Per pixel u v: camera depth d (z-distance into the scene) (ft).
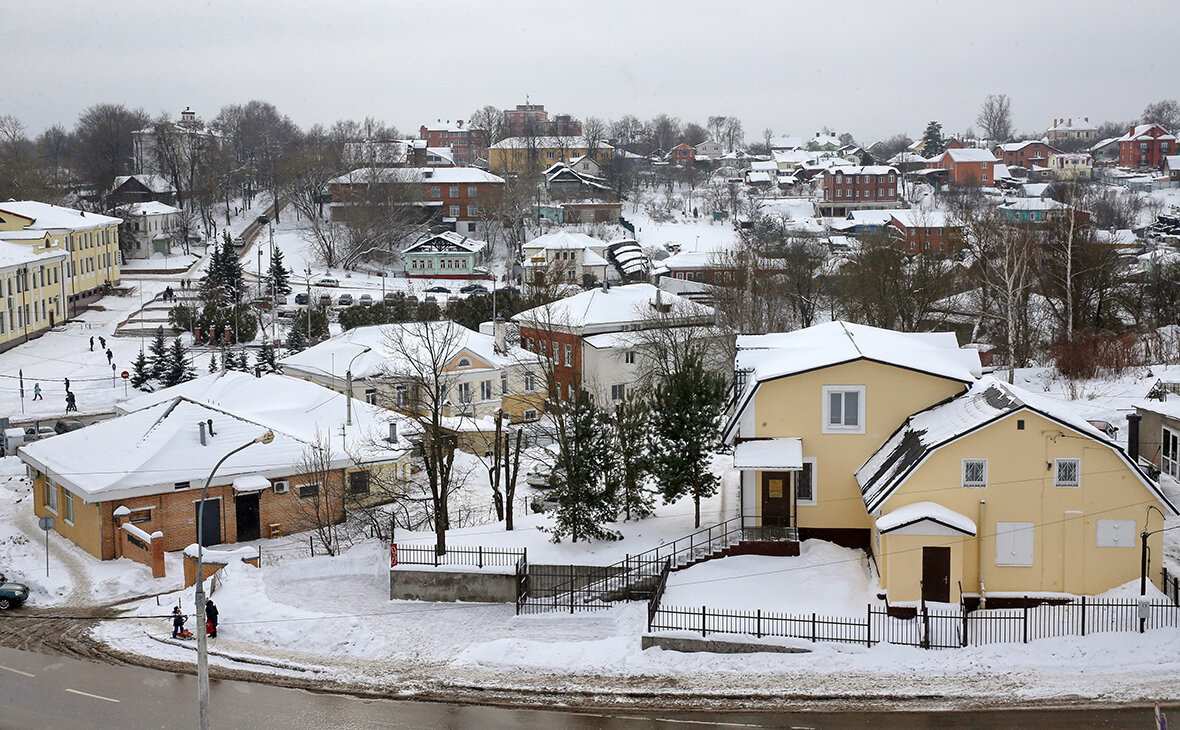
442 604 126.21
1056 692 93.71
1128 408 172.14
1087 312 251.60
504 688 101.19
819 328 154.92
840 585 118.11
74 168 624.59
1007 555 114.01
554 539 134.10
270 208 571.69
